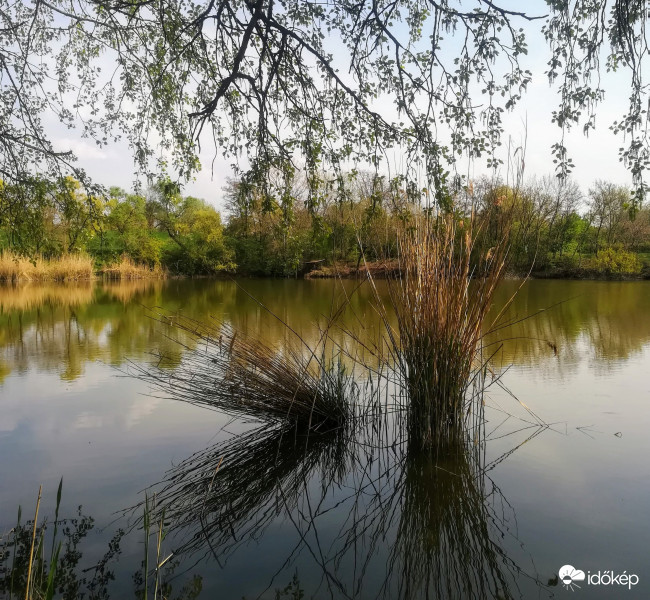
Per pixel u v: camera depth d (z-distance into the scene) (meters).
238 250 26.36
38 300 13.98
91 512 2.53
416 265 3.46
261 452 3.33
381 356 4.01
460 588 1.90
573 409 3.93
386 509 2.57
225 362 3.96
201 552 2.20
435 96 3.64
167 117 4.70
